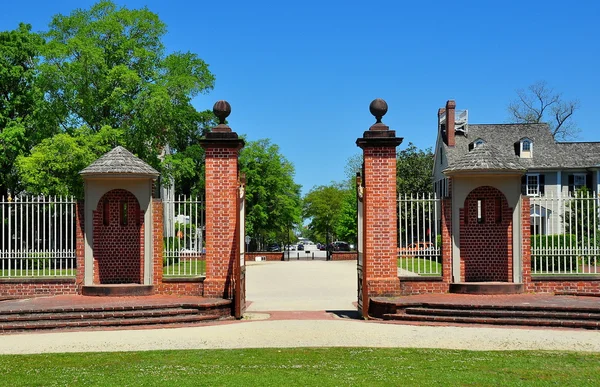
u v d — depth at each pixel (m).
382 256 18.78
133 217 20.45
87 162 34.50
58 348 13.31
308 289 28.30
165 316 16.80
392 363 11.51
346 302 22.19
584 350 12.72
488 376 10.44
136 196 19.44
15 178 39.97
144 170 19.36
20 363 11.73
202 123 51.94
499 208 20.08
